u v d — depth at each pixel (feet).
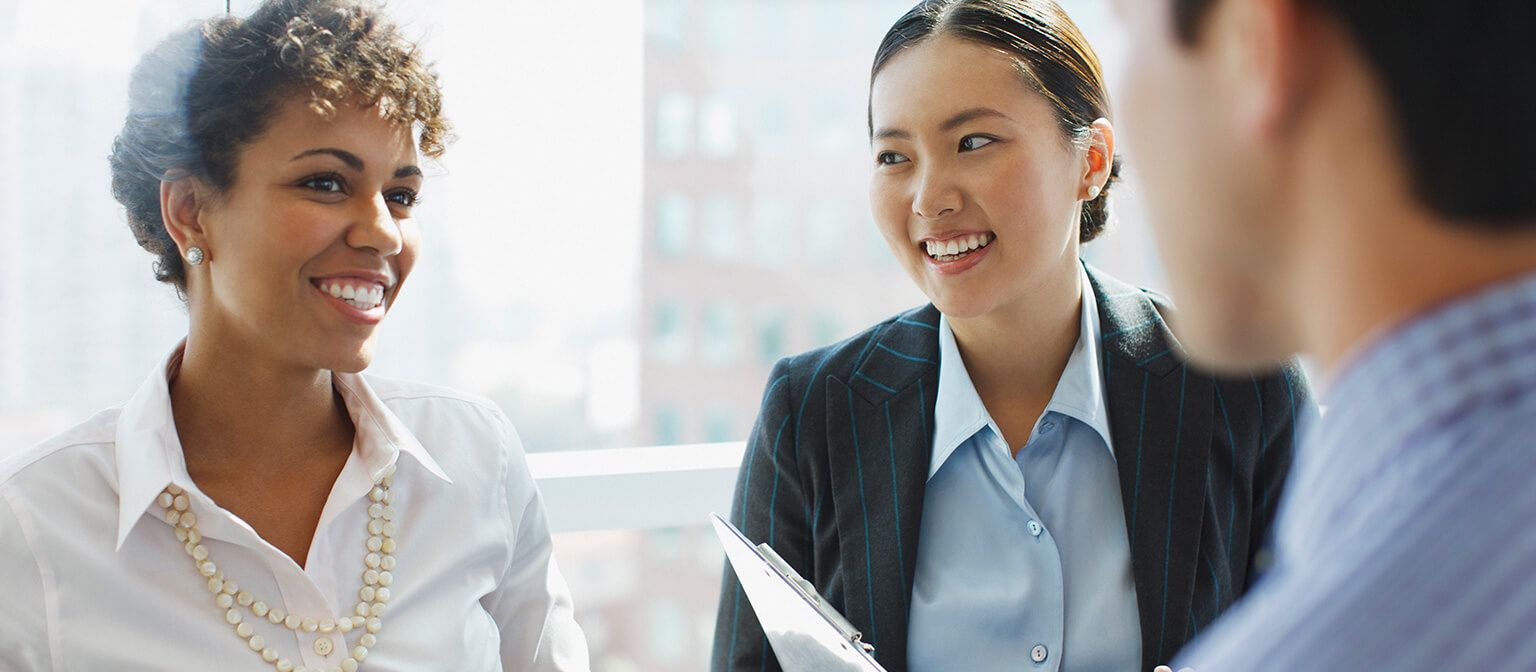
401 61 3.52
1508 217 1.25
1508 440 1.21
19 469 3.41
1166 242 1.52
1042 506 4.08
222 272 3.44
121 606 3.38
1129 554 4.01
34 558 3.32
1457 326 1.26
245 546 3.50
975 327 4.13
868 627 4.10
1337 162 1.32
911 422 4.20
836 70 11.27
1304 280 1.40
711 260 11.74
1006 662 4.00
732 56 11.28
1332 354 1.39
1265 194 1.39
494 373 8.08
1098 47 5.63
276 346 3.48
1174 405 4.04
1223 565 4.05
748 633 4.39
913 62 3.90
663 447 6.36
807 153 11.50
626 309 8.91
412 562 3.81
